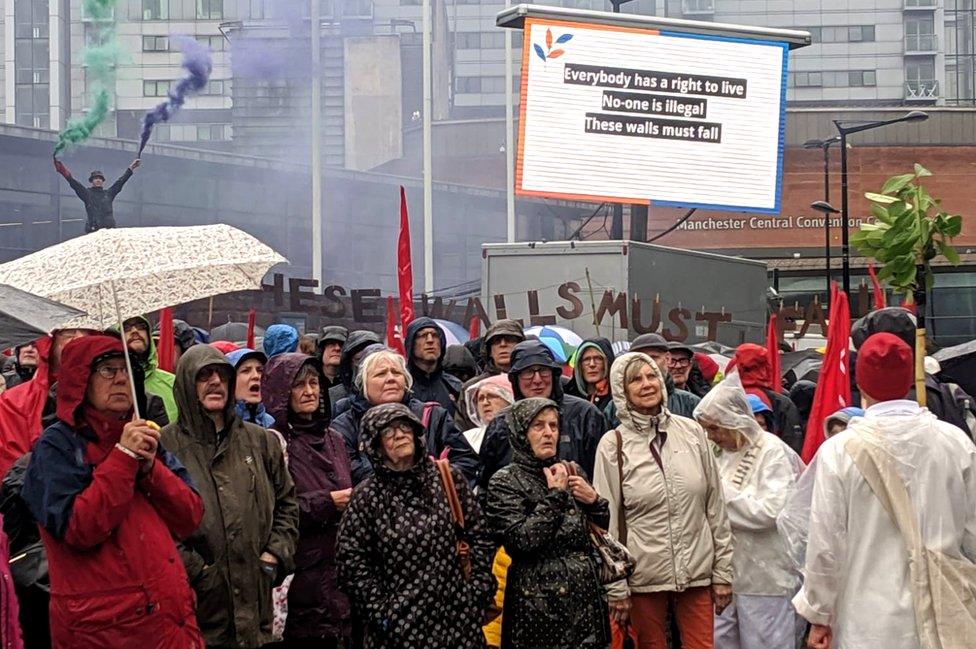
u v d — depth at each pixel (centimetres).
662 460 792
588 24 2027
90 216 2088
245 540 696
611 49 2036
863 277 5731
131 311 650
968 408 945
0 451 730
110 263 597
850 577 605
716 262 2022
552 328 1396
